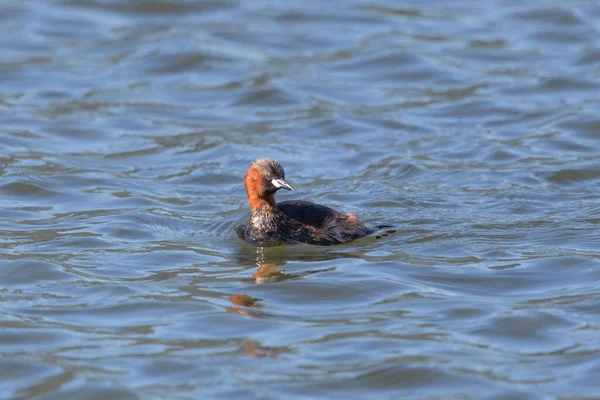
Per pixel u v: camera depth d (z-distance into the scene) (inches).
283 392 455.8
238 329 524.1
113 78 1066.1
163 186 792.9
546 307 544.7
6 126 932.6
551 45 1133.1
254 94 1015.0
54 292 576.4
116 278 597.6
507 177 784.9
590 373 469.7
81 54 1127.6
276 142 897.5
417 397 453.7
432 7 1261.1
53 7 1252.5
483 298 561.3
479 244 641.6
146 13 1247.5
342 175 811.4
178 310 549.0
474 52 1116.5
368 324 528.1
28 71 1076.5
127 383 465.1
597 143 868.0
